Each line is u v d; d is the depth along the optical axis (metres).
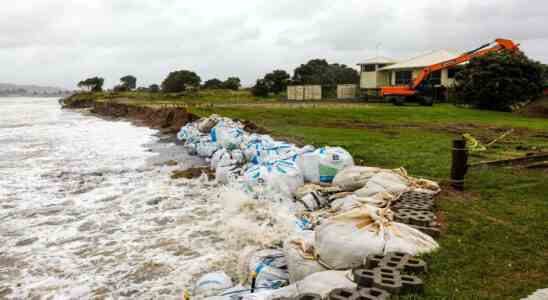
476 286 3.67
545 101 28.69
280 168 8.26
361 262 3.98
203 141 15.67
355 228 4.27
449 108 30.25
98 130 27.89
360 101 43.00
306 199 7.41
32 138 23.02
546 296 3.38
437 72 39.72
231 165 11.00
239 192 7.89
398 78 44.44
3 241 6.80
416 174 8.70
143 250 6.24
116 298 4.80
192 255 5.94
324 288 3.49
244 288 4.40
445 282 3.71
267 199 7.50
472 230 5.25
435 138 14.21
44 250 6.38
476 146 11.96
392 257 3.86
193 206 8.59
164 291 4.90
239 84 90.12
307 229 6.03
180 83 86.62
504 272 3.99
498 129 17.36
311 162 8.66
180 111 29.34
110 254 6.14
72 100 85.88
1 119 41.03
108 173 12.62
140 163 14.34
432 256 4.21
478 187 7.47
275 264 4.78
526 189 7.20
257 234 6.12
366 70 47.16
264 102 45.97
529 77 29.86
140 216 8.02
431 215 5.54
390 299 3.26
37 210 8.62
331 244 4.14
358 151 11.58
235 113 27.02
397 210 5.86
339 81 63.31
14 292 5.03
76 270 5.62
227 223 6.94
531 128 17.78
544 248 4.61
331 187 7.90
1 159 15.66
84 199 9.46
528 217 5.73
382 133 15.94
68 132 26.61
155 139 21.91
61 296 4.90
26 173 12.79
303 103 40.84
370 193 6.97
